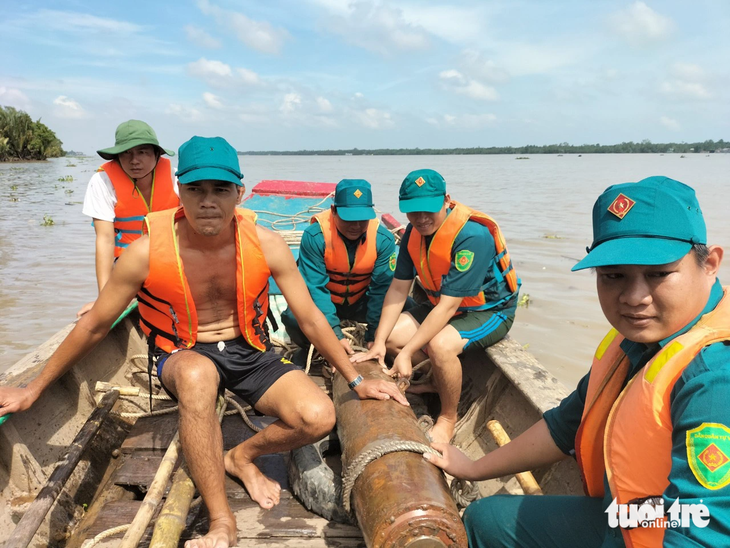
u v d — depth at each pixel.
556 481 2.62
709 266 1.40
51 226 13.75
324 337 2.54
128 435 3.14
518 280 3.56
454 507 1.93
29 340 6.22
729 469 1.18
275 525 2.36
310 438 2.38
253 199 8.48
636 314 1.40
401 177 40.75
